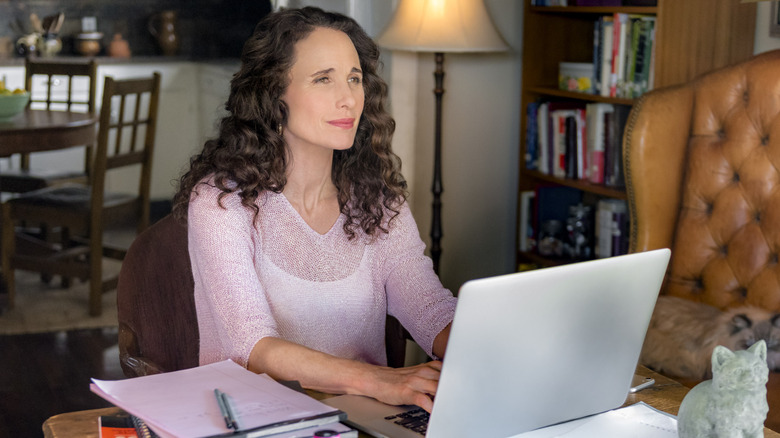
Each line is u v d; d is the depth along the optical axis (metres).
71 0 6.08
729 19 2.54
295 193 1.46
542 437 1.03
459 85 3.33
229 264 1.34
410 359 3.15
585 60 3.26
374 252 1.52
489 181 3.47
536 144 3.22
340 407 1.12
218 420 0.94
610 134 2.86
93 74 4.35
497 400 0.99
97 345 3.37
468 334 0.91
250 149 1.41
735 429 0.86
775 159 2.07
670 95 2.24
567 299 0.98
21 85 5.45
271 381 1.07
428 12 2.91
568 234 3.14
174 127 5.88
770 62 2.12
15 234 4.30
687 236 2.23
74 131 3.79
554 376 1.02
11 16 5.91
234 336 1.29
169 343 1.48
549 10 3.06
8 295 3.78
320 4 3.72
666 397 1.19
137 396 1.00
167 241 1.50
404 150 3.32
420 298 1.48
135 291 1.46
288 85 1.40
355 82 1.43
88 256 4.14
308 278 1.44
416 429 1.04
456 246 3.48
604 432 1.05
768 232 2.07
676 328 1.84
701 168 2.21
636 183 2.22
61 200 3.77
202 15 6.49
